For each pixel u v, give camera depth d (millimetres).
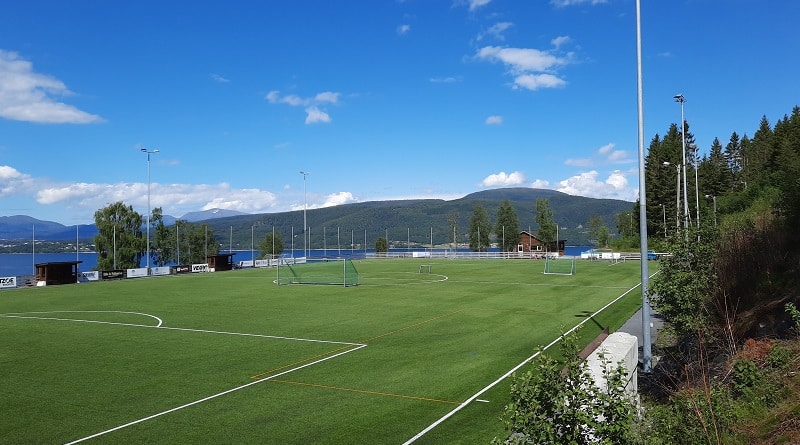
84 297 44688
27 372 19781
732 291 19328
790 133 90875
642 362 19016
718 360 14703
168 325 29906
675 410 10125
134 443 12867
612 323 29031
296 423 14133
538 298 41125
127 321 31484
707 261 16984
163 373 19453
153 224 123375
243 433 13430
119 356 22297
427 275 63688
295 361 21156
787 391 10117
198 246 128750
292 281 57281
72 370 20016
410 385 17594
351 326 29156
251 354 22469
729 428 9156
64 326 29984
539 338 25438
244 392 16984
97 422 14375
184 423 14203
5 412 15258
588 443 6641
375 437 13086
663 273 17125
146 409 15398
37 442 13055
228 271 77500
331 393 16812
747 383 10930
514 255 110188
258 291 47906
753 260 19844
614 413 6621
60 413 15133
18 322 31625
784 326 14500
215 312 34875
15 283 56719
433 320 30969
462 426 13742
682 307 16156
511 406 6910
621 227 146250
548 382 6715
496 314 33094
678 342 18250
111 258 102438
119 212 104375
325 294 44875
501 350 22812
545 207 145625
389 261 98188
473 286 50562
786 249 19422
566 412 6488
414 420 14266
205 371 19688
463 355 21938
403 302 39281
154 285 55312
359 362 20906
